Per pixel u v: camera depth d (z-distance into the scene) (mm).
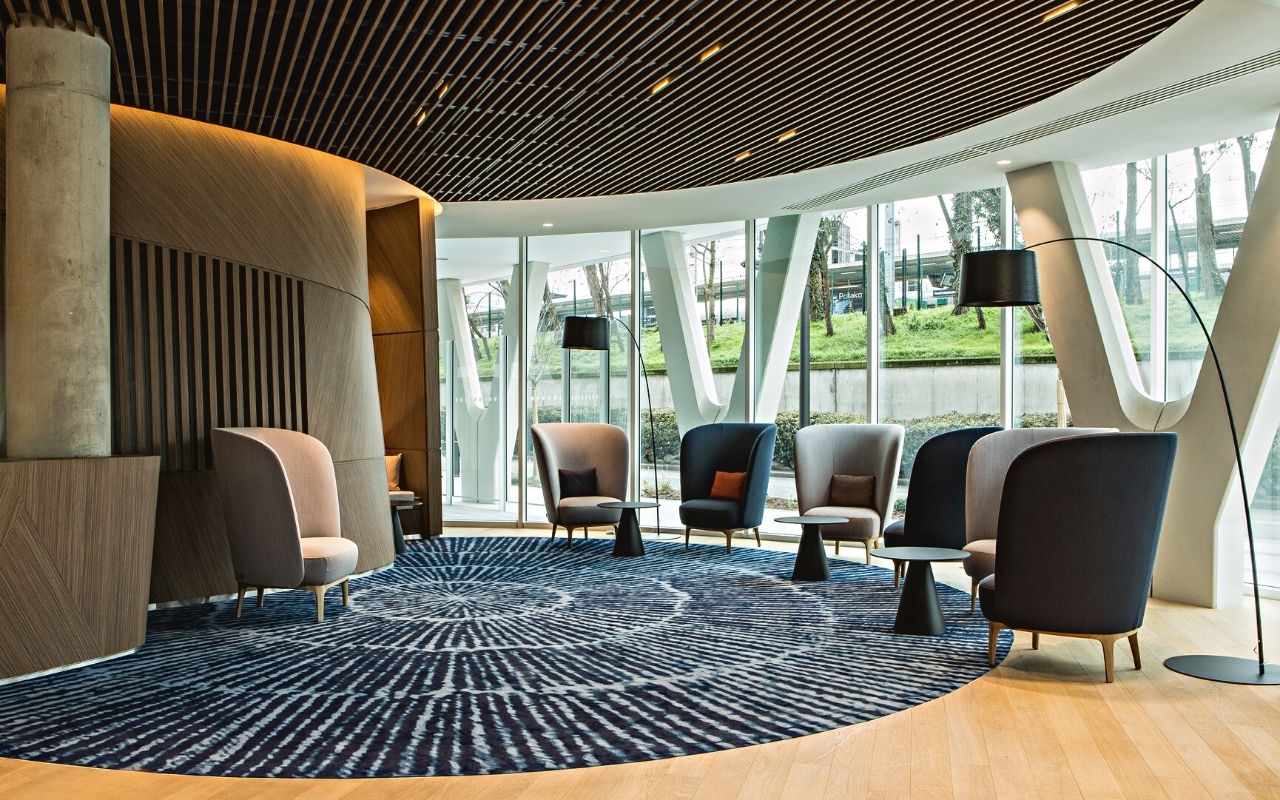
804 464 7984
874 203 8938
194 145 6340
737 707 4035
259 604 6258
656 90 5801
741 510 8414
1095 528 4305
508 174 7922
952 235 8742
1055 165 7285
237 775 3252
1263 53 5070
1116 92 5723
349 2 4652
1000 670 4633
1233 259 6547
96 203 4926
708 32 5016
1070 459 4281
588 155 7312
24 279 4773
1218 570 6227
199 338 6293
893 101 5996
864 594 6707
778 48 5152
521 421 10945
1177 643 5207
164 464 6117
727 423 9062
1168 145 6840
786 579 7336
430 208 9070
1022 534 4445
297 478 6457
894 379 9141
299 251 6961
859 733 3693
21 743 3564
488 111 6258
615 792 3105
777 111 6246
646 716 3908
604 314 10781
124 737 3637
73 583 4637
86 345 4871
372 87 5789
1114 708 4012
